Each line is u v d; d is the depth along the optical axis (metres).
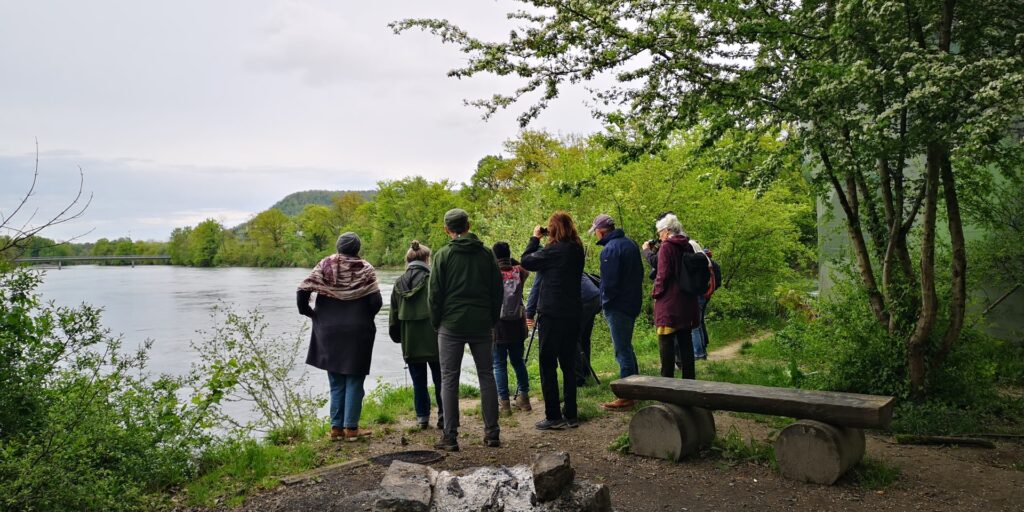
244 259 134.38
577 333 5.98
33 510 3.74
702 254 6.23
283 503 4.33
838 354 6.58
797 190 16.23
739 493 4.24
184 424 5.45
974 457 4.83
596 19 4.89
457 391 5.48
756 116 5.55
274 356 7.39
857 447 4.46
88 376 5.05
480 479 4.12
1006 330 8.41
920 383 6.08
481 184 69.25
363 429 6.16
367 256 84.88
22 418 4.37
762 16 5.59
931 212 5.67
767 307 16.22
